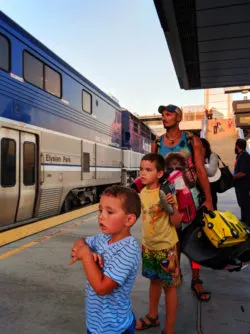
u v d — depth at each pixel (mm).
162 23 5312
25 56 7336
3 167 6477
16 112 6895
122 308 1535
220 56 6656
